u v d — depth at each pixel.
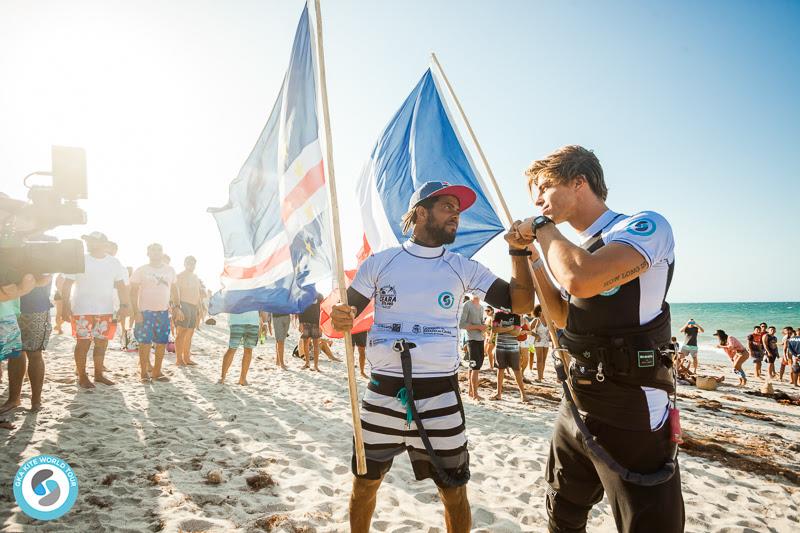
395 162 3.99
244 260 3.58
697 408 7.82
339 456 4.11
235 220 3.67
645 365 1.49
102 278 6.09
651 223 1.52
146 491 3.10
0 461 3.42
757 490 3.95
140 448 3.91
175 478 3.34
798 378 13.98
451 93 2.42
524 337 7.38
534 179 1.85
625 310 1.53
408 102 4.09
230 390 6.66
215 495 3.10
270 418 5.23
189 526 2.67
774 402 9.46
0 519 2.64
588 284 1.42
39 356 4.79
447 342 2.00
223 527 2.70
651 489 1.45
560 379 1.83
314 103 2.87
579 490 1.74
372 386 2.01
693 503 3.59
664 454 1.49
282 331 9.47
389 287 2.05
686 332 14.96
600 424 1.56
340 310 1.98
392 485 3.52
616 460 1.51
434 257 2.11
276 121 3.44
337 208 2.11
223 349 12.68
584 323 1.62
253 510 2.94
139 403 5.43
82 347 5.94
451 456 1.93
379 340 2.01
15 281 2.44
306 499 3.16
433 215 2.09
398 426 1.96
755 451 5.14
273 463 3.80
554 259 1.51
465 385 8.71
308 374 8.70
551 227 1.61
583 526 1.81
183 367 8.52
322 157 2.82
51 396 5.37
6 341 3.85
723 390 10.92
